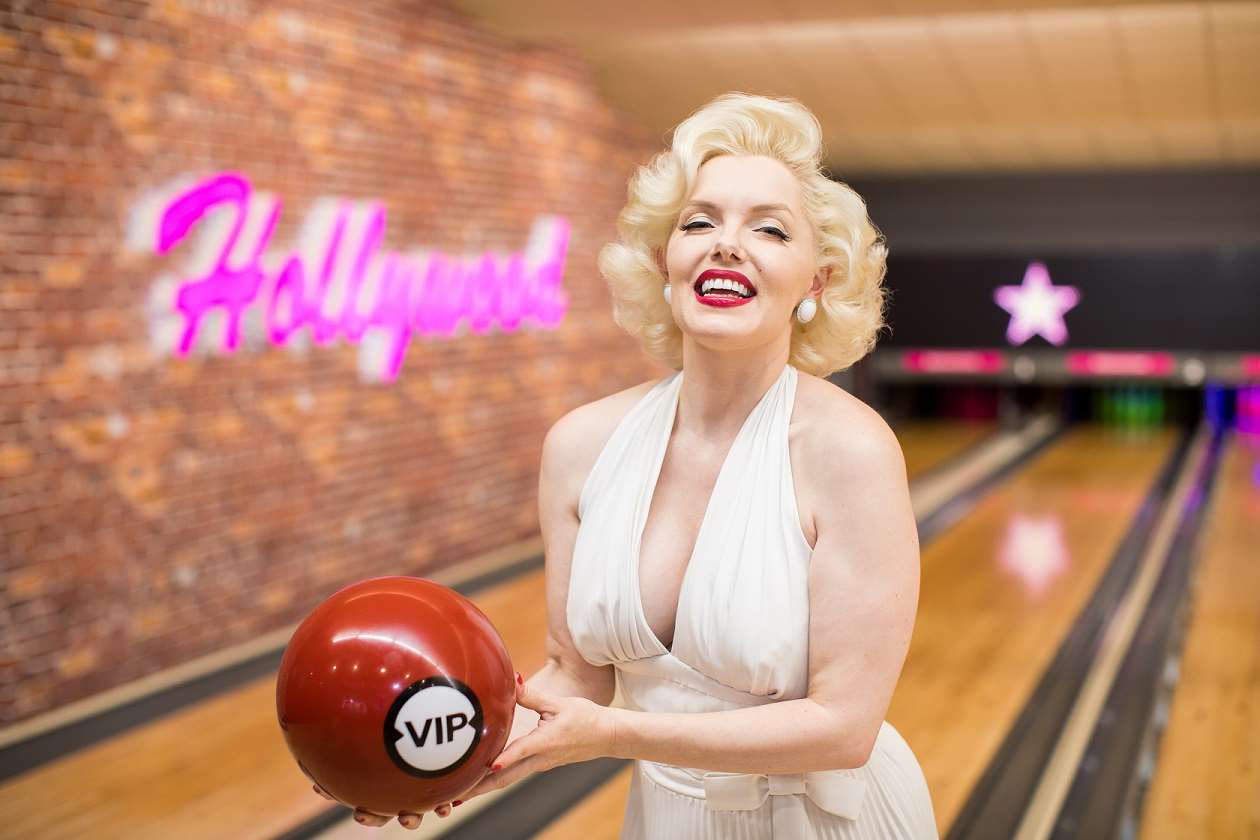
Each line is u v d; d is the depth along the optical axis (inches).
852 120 316.2
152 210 154.3
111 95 148.3
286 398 180.1
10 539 138.6
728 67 273.6
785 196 47.5
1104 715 153.9
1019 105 294.5
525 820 120.0
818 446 47.5
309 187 183.2
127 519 153.6
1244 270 438.3
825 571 46.5
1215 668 175.2
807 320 50.2
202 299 161.9
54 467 143.5
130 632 155.0
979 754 140.6
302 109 181.0
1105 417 547.5
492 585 215.5
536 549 244.7
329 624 43.9
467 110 224.4
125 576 153.9
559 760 45.8
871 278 51.1
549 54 251.8
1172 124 310.8
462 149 223.3
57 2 140.7
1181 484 364.8
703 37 254.8
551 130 254.1
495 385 237.9
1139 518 302.7
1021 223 406.0
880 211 419.2
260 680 159.5
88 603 148.9
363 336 196.7
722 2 198.5
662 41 257.0
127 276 151.3
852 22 233.0
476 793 45.4
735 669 47.3
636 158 294.8
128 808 119.8
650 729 45.8
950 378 489.4
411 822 45.0
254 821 117.3
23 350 138.9
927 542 270.2
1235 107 285.1
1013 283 465.7
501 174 236.8
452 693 42.7
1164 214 389.4
